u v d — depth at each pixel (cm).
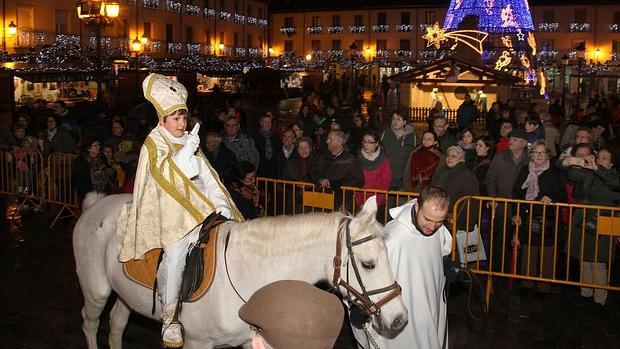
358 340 455
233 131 1048
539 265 786
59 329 677
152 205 434
